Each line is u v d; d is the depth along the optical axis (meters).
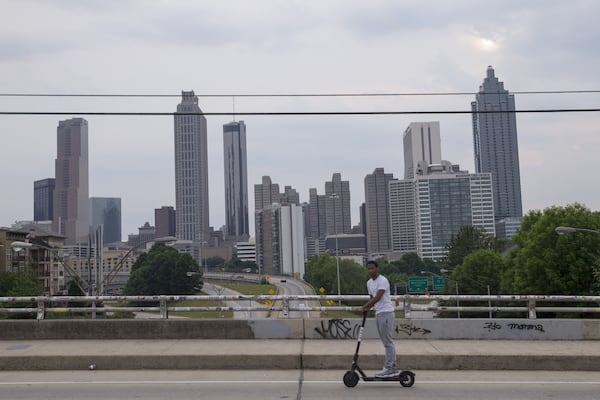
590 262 48.94
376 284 9.73
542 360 11.22
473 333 13.38
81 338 13.68
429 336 13.42
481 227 98.69
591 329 13.24
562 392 9.12
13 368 11.37
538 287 51.31
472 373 10.85
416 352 11.62
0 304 36.16
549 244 51.47
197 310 13.93
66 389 9.46
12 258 92.44
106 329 13.72
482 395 8.91
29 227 111.50
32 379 10.37
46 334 13.70
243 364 11.36
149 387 9.58
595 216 52.53
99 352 11.84
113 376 10.62
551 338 13.25
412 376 9.49
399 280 137.75
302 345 12.65
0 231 90.56
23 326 13.71
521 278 52.91
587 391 9.19
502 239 98.69
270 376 10.55
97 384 9.86
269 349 12.11
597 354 11.32
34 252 101.19
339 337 13.58
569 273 49.47
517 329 13.34
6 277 72.88
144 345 12.74
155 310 13.98
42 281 101.19
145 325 13.74
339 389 9.38
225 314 75.38
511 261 60.34
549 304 49.56
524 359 11.23
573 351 11.70
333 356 11.34
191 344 12.87
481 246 93.62
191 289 138.25
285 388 9.45
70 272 44.50
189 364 11.40
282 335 13.67
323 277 133.25
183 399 8.70
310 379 10.24
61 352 11.86
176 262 134.88
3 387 9.65
